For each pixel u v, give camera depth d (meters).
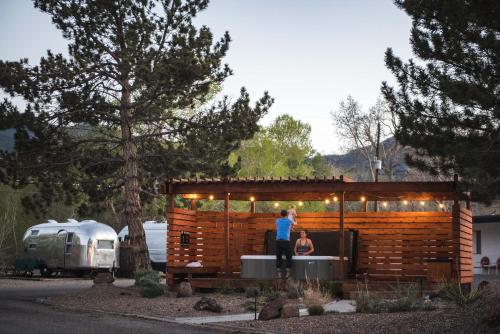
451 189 18.80
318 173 67.50
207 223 22.20
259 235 23.03
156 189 24.45
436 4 19.34
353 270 20.61
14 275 31.38
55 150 22.83
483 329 9.27
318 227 22.78
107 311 14.32
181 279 20.20
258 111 23.53
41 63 21.84
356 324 10.97
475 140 18.75
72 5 21.88
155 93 22.20
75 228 29.19
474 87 18.19
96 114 22.70
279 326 11.35
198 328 11.55
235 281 19.39
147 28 21.56
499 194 17.47
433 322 10.14
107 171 24.30
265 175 54.78
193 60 21.69
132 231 22.34
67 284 25.12
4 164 22.38
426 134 19.42
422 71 19.95
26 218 43.47
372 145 52.81
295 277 18.97
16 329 10.98
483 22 18.59
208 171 23.28
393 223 21.92
